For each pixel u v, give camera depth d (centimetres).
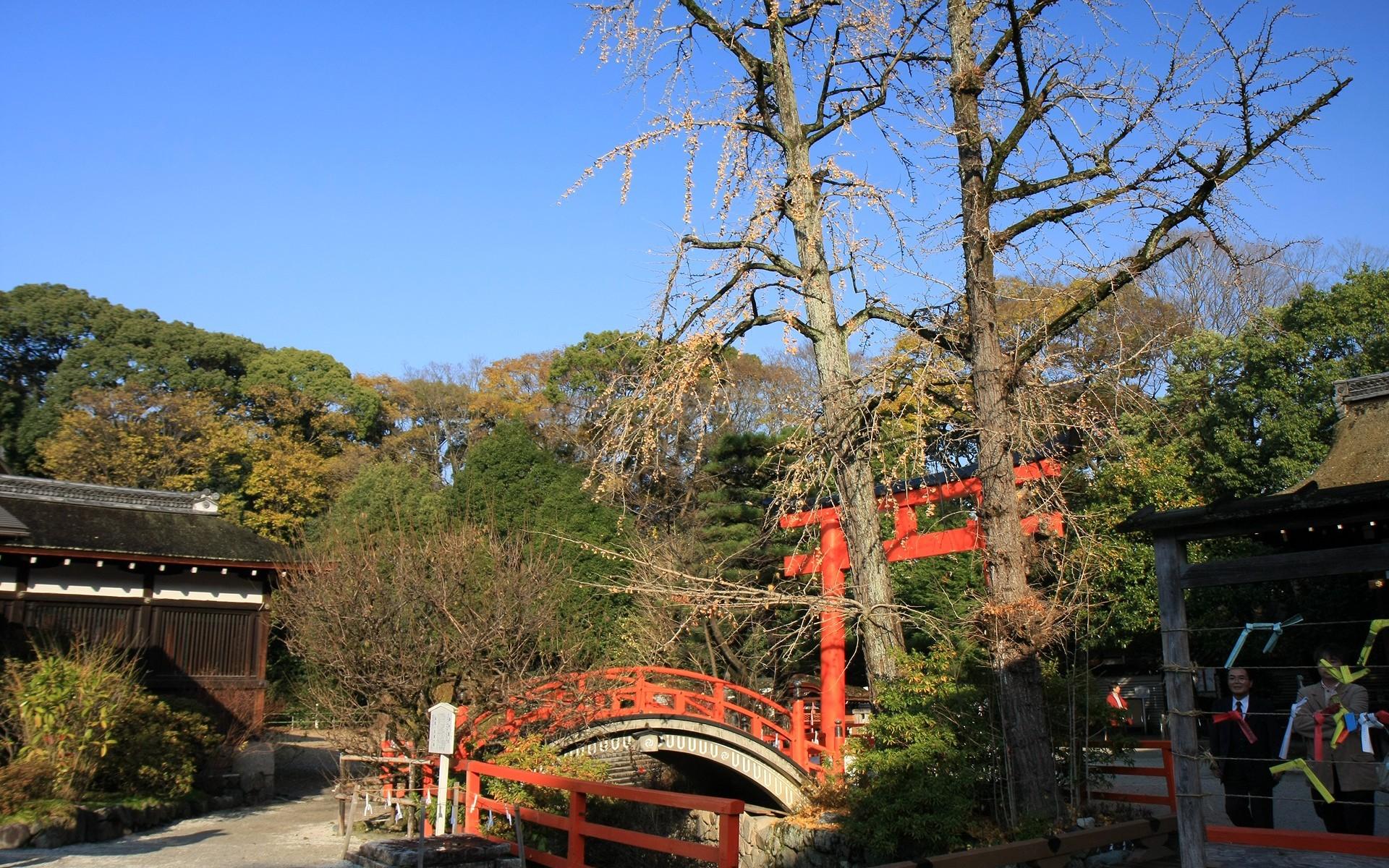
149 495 1948
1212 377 2522
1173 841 1073
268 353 5025
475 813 1105
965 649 1204
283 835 1281
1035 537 1245
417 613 1361
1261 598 2170
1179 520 691
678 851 754
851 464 1291
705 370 1360
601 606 2397
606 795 849
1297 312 2497
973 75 1119
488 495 2892
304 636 1465
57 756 1263
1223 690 973
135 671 1691
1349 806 862
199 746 1633
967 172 1120
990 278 1090
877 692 1280
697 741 1589
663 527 2562
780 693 2144
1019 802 1041
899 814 1100
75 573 1733
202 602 1872
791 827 1348
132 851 1138
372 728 1355
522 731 1397
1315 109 952
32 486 1828
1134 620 2206
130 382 4259
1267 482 2388
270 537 4059
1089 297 1059
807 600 1314
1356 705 853
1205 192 990
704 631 2075
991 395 1084
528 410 4591
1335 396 2205
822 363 1365
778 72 1452
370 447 4834
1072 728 1145
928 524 1569
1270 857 906
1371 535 1056
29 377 4528
